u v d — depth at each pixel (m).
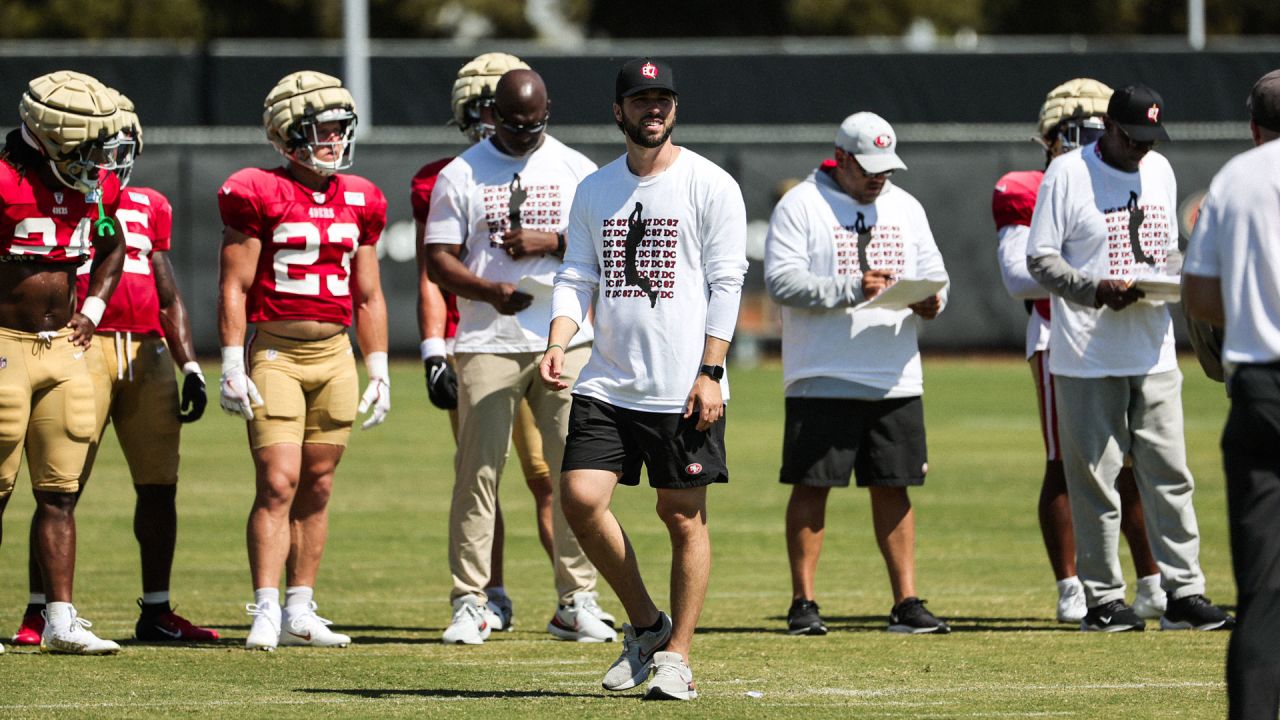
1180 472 27.14
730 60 96.12
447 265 27.27
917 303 28.06
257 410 25.81
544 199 27.64
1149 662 24.02
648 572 34.91
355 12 93.62
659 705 20.70
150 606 26.53
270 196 25.70
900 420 27.69
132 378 26.03
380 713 20.14
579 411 21.27
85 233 24.22
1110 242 27.03
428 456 57.09
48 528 24.42
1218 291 17.03
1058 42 154.00
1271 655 16.14
